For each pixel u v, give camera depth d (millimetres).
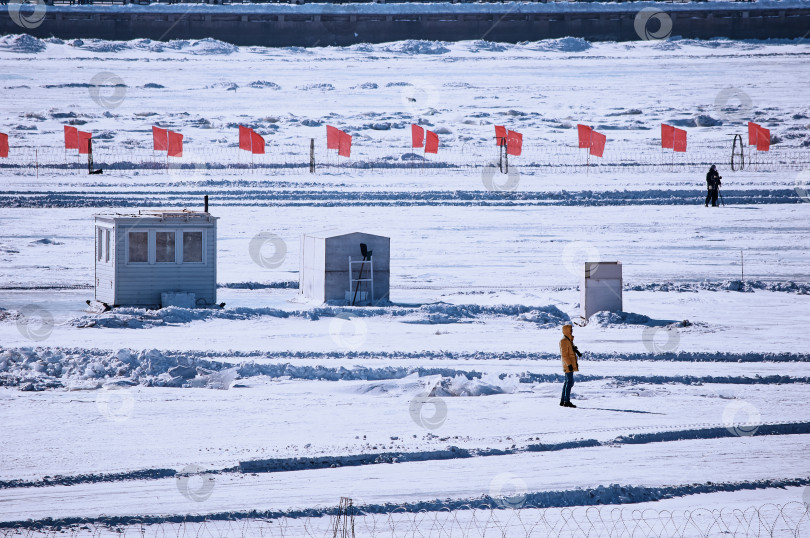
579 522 44844
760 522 45156
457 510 46250
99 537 41375
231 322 102188
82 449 54719
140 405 66188
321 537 41906
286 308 111562
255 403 67688
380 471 52219
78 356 79875
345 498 42906
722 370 82625
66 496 46844
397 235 170500
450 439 58500
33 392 69938
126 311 103188
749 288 129375
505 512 46062
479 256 153750
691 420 64438
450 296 121688
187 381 74625
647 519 45406
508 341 94812
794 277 139125
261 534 42094
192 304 108938
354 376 78062
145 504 45750
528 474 51875
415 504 46438
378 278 115562
